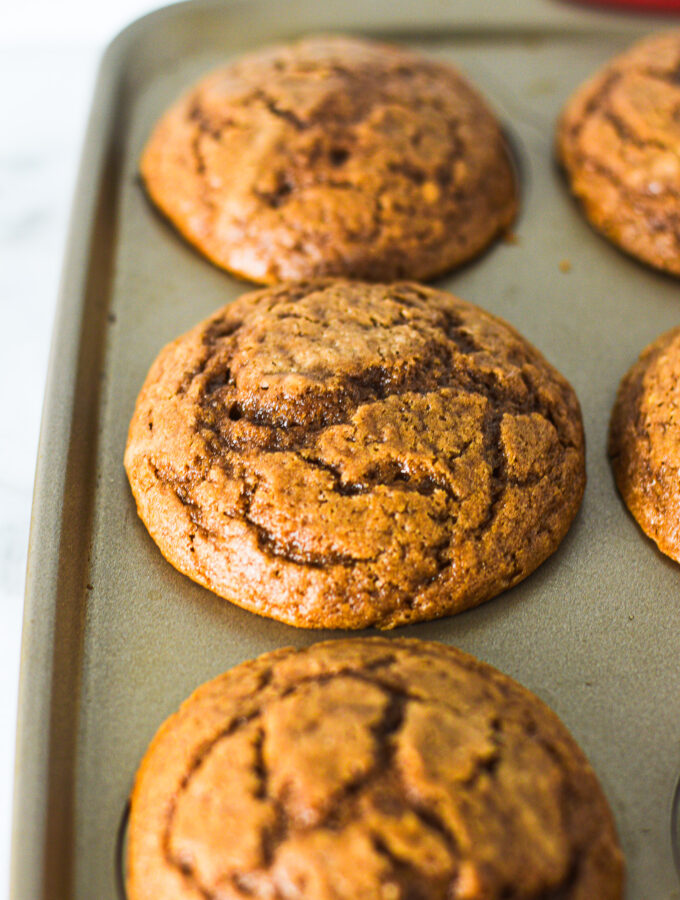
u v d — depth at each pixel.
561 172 0.32
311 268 0.28
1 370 0.33
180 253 0.30
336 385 0.25
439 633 0.24
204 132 0.30
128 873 0.22
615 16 0.35
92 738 0.23
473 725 0.22
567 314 0.29
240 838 0.21
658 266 0.30
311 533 0.24
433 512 0.24
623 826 0.23
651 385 0.26
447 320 0.27
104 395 0.27
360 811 0.21
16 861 0.21
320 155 0.29
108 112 0.32
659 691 0.24
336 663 0.23
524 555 0.25
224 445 0.25
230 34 0.35
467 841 0.20
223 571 0.24
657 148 0.30
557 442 0.26
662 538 0.25
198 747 0.22
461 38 0.35
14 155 0.38
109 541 0.25
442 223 0.29
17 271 0.35
